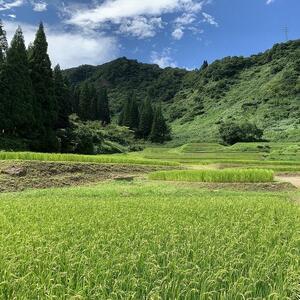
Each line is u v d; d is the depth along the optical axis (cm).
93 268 789
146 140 13712
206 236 1026
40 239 969
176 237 1014
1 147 5266
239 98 17675
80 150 7419
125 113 14388
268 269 806
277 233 1098
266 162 5422
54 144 6406
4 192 2694
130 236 1034
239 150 9212
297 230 1146
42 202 1794
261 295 735
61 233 1058
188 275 771
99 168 3653
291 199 2350
